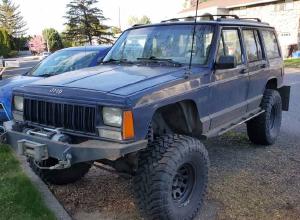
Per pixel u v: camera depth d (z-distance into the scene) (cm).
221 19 538
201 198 430
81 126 379
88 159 361
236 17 602
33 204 434
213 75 474
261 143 674
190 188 422
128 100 356
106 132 363
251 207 447
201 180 427
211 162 595
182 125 452
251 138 674
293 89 1351
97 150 356
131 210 448
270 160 602
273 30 696
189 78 434
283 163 589
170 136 407
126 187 509
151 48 511
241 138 724
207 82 462
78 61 780
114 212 446
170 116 447
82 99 375
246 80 565
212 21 511
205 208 448
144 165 384
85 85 399
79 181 530
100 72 455
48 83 427
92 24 4925
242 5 3031
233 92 530
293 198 469
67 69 764
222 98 502
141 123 366
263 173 548
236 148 665
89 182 529
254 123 653
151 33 526
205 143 694
